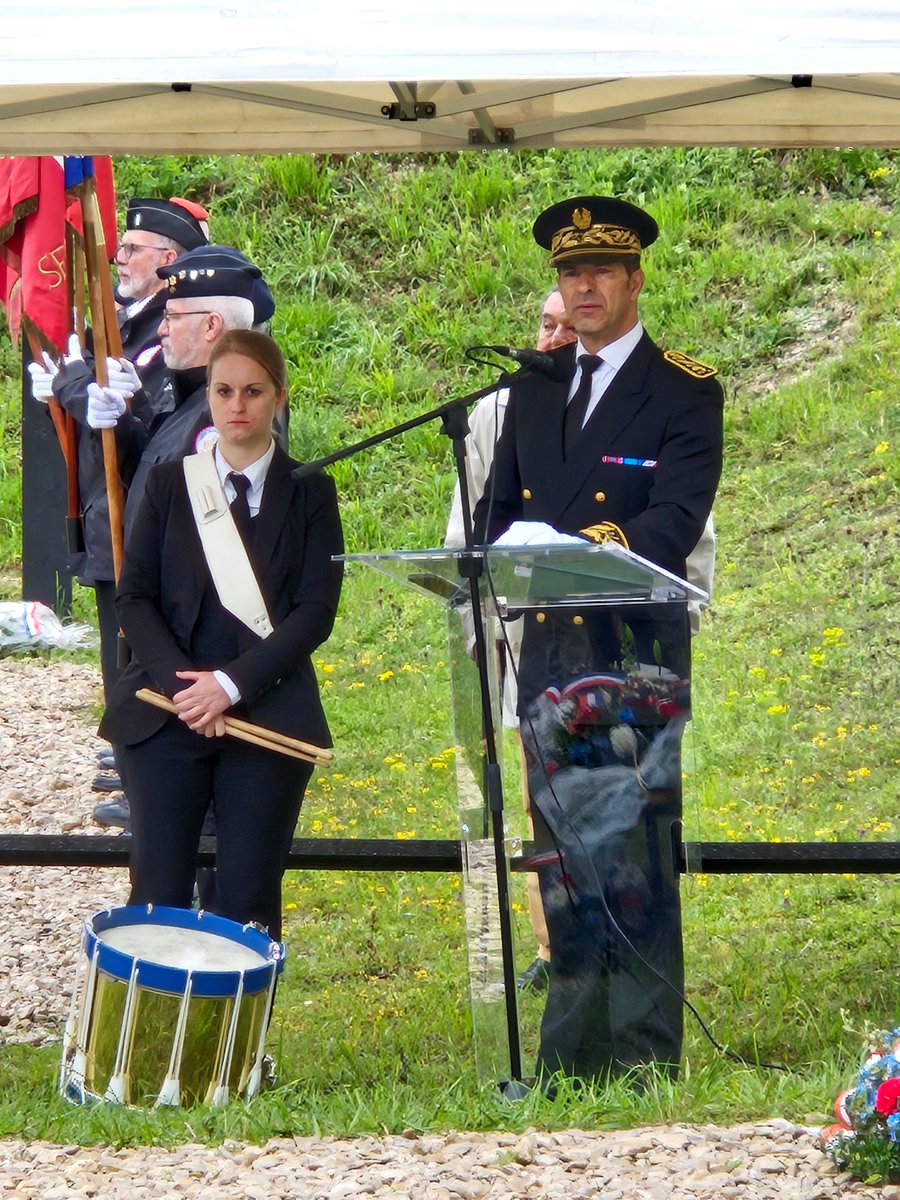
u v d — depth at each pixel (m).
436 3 14.62
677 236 51.75
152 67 14.69
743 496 41.59
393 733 33.94
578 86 21.67
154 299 25.70
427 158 56.75
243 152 23.53
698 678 33.47
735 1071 17.11
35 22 14.71
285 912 26.27
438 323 51.41
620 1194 13.26
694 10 14.53
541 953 16.89
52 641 41.25
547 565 15.67
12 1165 14.73
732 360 47.28
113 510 22.08
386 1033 20.16
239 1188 13.71
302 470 16.67
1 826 30.44
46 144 22.94
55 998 22.77
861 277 48.50
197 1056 16.53
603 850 16.77
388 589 40.94
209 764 18.36
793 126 23.23
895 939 22.36
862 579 36.72
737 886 24.80
